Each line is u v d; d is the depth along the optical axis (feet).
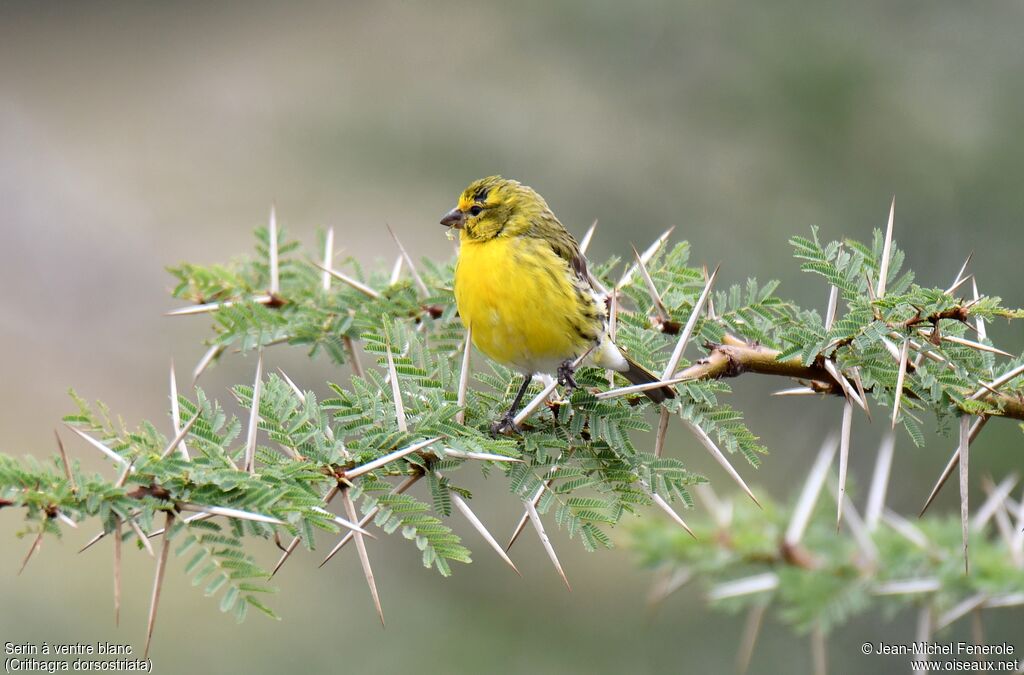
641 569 26.61
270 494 15.07
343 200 53.47
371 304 25.22
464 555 16.38
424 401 18.81
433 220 52.19
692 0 51.03
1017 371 18.48
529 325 25.34
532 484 18.63
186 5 61.52
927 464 44.29
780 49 50.06
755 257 48.60
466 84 53.47
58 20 62.95
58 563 42.88
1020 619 38.99
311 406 17.85
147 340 52.90
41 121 60.54
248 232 54.75
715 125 50.39
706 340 22.02
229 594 14.48
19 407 49.88
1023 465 42.52
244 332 24.14
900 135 48.70
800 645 42.16
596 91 52.31
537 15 53.42
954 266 47.24
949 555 24.82
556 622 45.24
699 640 43.62
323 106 55.67
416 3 55.77
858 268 20.10
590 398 20.30
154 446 15.79
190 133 57.77
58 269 55.06
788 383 46.93
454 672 43.37
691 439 46.52
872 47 49.75
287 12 58.75
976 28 49.57
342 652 43.06
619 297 25.80
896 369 19.56
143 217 55.88
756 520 26.68
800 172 49.19
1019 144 47.70
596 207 50.60
